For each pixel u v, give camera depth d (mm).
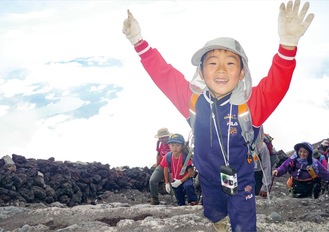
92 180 5828
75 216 2775
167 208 2881
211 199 1417
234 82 1243
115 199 5875
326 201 2629
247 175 1324
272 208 2570
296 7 1146
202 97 1310
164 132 4426
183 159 3434
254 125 1272
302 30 1158
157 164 4488
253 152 1295
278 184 6168
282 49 1187
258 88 1257
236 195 1326
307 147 3236
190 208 2844
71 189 5250
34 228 2449
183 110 1360
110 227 2305
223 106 1273
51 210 2936
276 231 2109
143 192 6375
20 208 3074
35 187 4809
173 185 3449
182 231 2162
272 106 1252
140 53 1337
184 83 1348
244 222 1319
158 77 1356
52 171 5277
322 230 2119
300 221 2279
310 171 3258
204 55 1282
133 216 2723
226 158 1294
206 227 2193
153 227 2232
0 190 4449
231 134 1268
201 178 1399
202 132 1305
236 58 1248
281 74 1205
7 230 2582
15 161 5094
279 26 1179
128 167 6605
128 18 1317
